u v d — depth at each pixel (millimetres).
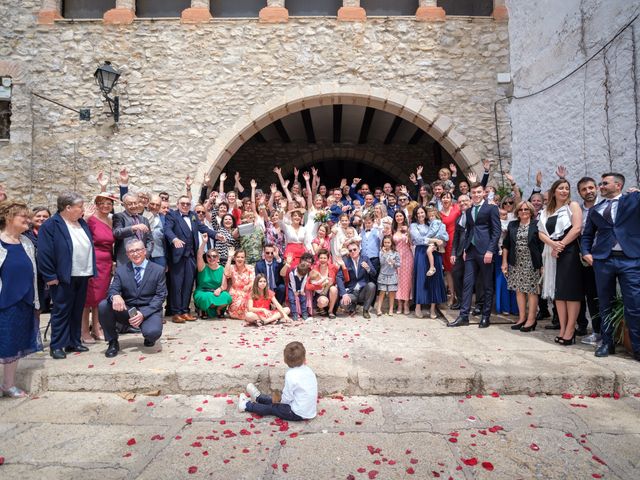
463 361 3158
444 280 5434
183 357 3289
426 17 7188
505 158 7121
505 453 2174
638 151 4254
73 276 3363
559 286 3633
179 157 7195
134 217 4219
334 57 7211
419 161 11906
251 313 4434
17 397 2873
